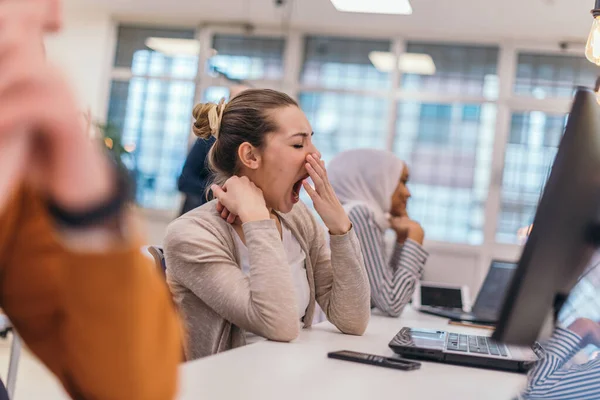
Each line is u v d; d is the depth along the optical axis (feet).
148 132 28.63
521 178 26.07
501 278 10.01
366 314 5.82
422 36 26.86
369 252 8.04
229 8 26.45
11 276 2.01
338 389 3.38
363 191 9.27
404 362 4.18
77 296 1.84
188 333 5.41
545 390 3.24
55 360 2.10
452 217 26.45
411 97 26.91
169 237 5.39
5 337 14.83
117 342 1.90
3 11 1.13
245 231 5.26
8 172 1.11
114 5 27.45
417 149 26.86
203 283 5.23
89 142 1.27
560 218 2.95
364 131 27.25
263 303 5.01
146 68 28.73
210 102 6.14
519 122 26.18
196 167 11.84
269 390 3.24
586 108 2.95
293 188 5.98
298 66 27.73
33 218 1.99
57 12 1.17
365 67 27.40
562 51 25.91
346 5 24.16
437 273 26.30
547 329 3.22
